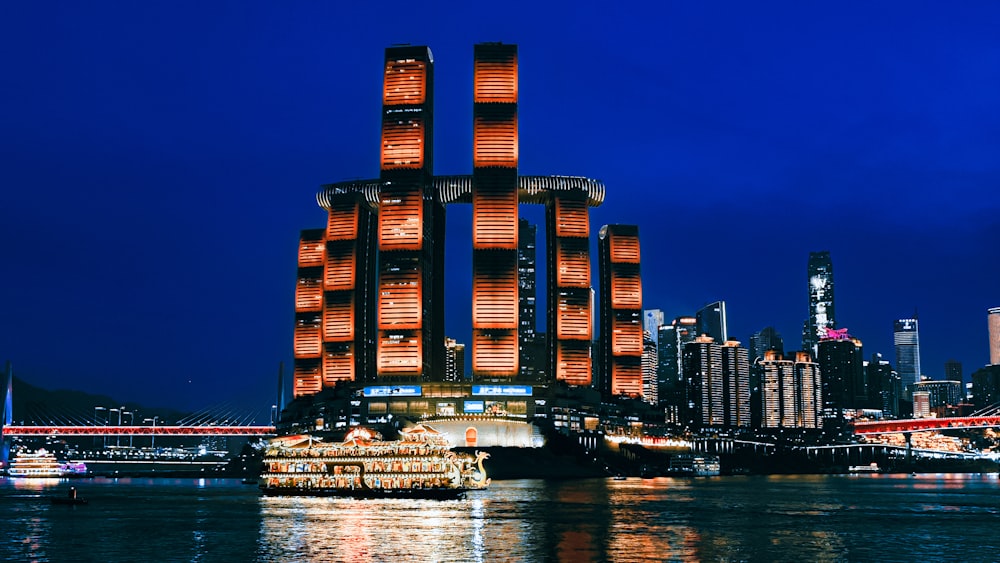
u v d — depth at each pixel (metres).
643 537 138.38
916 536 143.62
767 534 145.12
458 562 111.38
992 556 121.38
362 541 130.12
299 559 113.88
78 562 113.81
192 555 118.44
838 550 126.00
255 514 175.25
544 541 130.88
